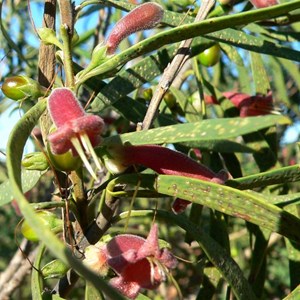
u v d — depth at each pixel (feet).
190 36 0.31
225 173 0.33
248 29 0.51
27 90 0.35
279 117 0.27
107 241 0.33
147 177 0.32
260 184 0.33
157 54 0.42
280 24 0.51
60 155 0.29
